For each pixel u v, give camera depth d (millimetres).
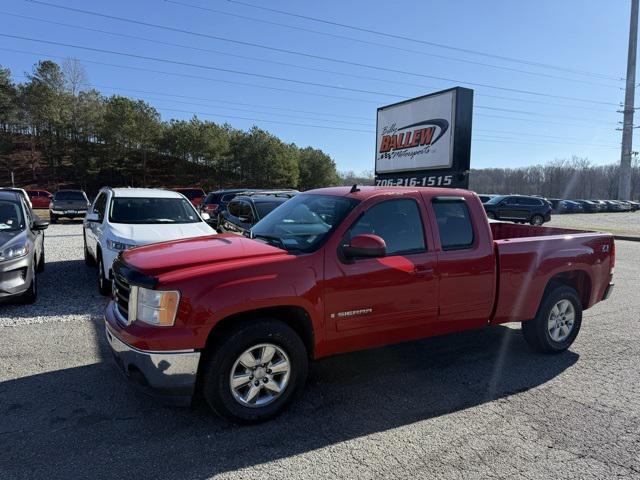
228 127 69062
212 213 15734
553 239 4742
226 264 3250
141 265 3307
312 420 3381
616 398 3811
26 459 2803
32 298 6316
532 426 3330
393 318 3771
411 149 10188
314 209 4012
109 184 62094
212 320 3055
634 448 3053
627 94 38312
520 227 6004
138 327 3098
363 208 3725
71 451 2900
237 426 3254
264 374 3332
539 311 4699
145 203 8055
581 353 4910
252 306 3158
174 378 3025
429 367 4457
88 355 4504
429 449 3008
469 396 3822
